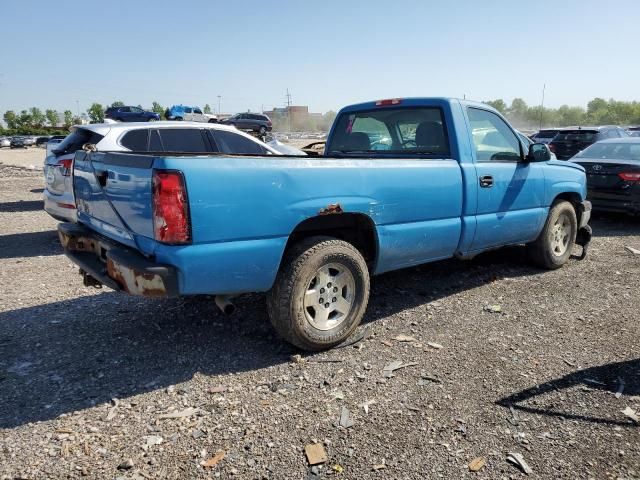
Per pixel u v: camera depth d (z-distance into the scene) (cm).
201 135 784
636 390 342
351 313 411
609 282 589
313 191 374
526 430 298
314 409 321
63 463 269
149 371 371
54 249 795
